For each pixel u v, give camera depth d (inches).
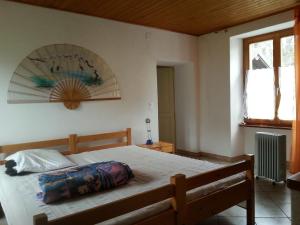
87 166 89.1
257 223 99.6
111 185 80.5
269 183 142.9
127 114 166.4
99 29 153.7
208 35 197.0
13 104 127.9
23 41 129.4
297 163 149.9
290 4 140.9
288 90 168.9
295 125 150.3
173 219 72.5
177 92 221.0
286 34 165.8
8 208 76.5
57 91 139.3
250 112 190.2
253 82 187.0
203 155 209.8
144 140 174.9
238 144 192.7
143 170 100.3
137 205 65.4
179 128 222.5
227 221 102.4
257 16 159.2
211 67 197.0
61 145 141.6
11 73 126.9
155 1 131.3
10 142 127.5
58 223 53.4
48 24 136.3
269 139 144.3
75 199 73.8
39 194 76.1
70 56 143.0
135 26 168.7
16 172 100.6
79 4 133.6
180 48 193.8
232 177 92.5
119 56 162.1
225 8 143.3
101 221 59.4
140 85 171.9
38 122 134.6
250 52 187.9
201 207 79.3
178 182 72.3
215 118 197.5
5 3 124.5
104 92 155.7
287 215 105.7
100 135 151.9
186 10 145.2
